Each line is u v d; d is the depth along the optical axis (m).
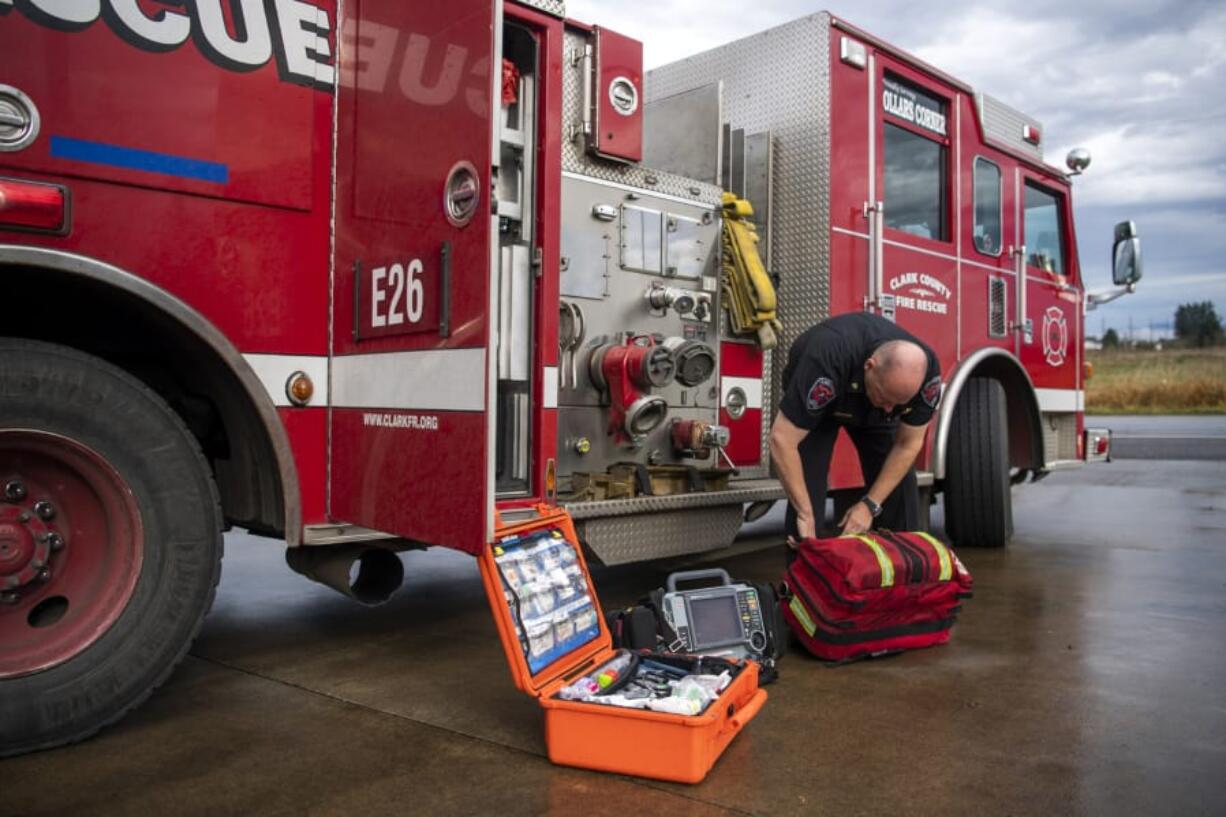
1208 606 4.36
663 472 4.20
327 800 2.25
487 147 2.42
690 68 5.50
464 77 2.51
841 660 3.39
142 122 2.66
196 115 2.76
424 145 2.65
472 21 2.48
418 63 2.69
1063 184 7.25
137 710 2.87
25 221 2.45
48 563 2.57
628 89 4.12
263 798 2.25
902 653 3.57
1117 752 2.59
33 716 2.46
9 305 2.90
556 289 3.46
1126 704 2.99
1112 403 31.91
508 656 2.50
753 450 4.93
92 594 2.62
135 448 2.63
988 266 6.27
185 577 2.71
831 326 3.71
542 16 3.40
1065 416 7.43
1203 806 2.25
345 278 2.99
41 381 2.49
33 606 2.57
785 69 5.04
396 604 4.38
